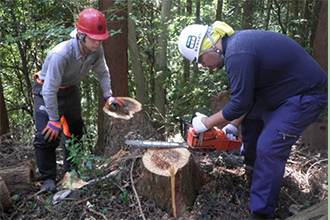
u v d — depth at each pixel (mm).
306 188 2850
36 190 2900
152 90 8484
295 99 2176
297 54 2162
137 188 2736
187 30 2264
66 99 2861
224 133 2475
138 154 3098
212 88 6723
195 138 2410
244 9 7406
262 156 2223
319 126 3627
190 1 9273
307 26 6363
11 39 4594
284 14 7633
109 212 2531
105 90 3215
